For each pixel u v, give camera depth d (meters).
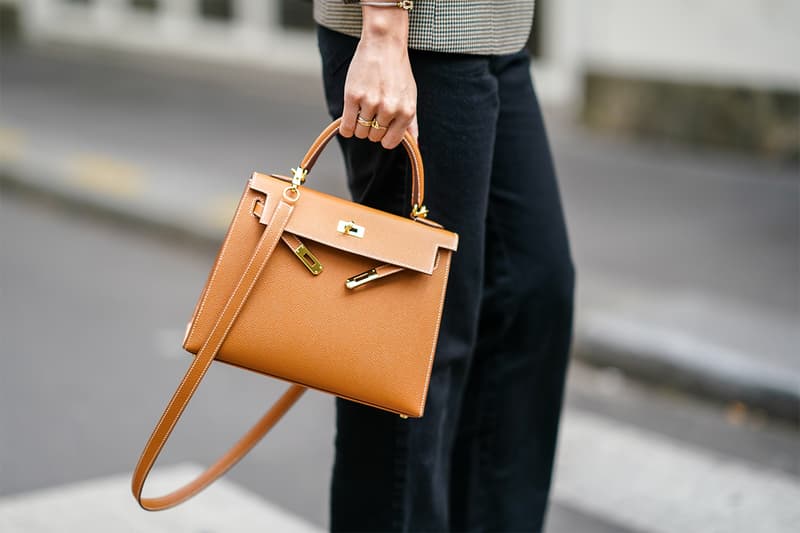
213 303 2.09
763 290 5.99
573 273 2.72
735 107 9.05
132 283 6.57
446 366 2.52
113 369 5.08
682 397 5.04
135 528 3.33
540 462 2.85
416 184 2.23
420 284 2.17
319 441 4.37
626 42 9.64
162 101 12.48
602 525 3.65
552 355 2.77
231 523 3.39
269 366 2.12
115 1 16.66
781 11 8.61
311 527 3.41
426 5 2.26
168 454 4.16
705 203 7.85
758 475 4.09
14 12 18.55
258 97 12.82
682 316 5.52
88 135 10.49
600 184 8.38
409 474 2.54
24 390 4.78
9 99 12.56
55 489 3.79
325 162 9.10
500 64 2.51
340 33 2.36
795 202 7.89
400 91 2.14
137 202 8.01
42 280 6.57
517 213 2.63
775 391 4.78
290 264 2.12
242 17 14.38
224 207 7.86
